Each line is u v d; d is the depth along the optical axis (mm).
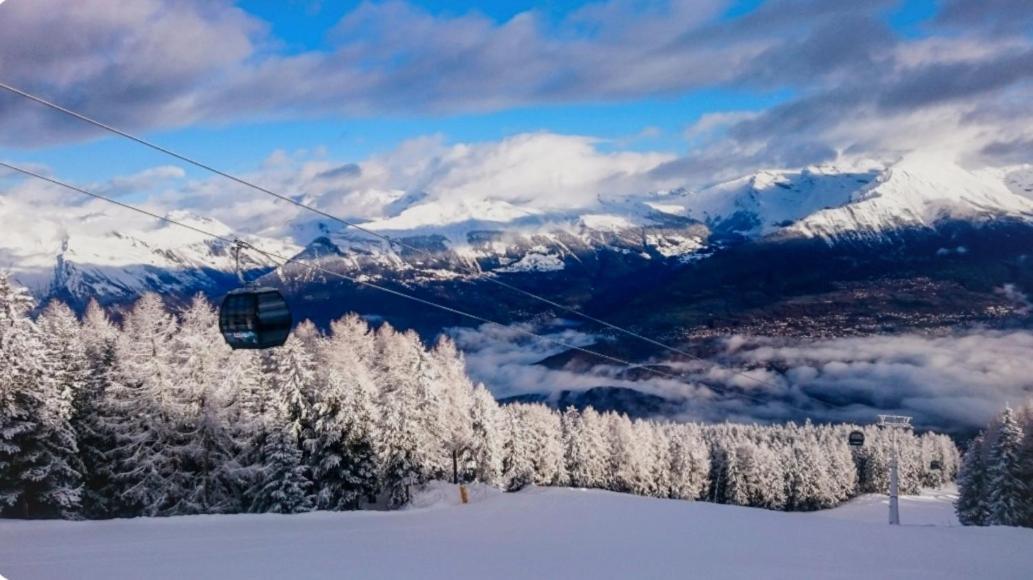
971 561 20672
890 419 63812
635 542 22828
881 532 27281
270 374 50094
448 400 65562
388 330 75750
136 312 55312
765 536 25109
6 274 41219
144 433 43375
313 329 71062
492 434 68000
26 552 18719
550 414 97312
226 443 45219
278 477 44719
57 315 49375
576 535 24359
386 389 60219
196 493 43719
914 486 143000
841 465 132875
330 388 49188
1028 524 61875
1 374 39062
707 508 35094
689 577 16547
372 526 26922
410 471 52812
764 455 120875
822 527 28328
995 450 63844
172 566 16750
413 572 16438
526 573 16594
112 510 46188
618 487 102625
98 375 47656
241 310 22828
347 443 49156
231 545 20500
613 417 110312
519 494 44562
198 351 44562
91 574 15695
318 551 19516
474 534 24453
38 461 41031
